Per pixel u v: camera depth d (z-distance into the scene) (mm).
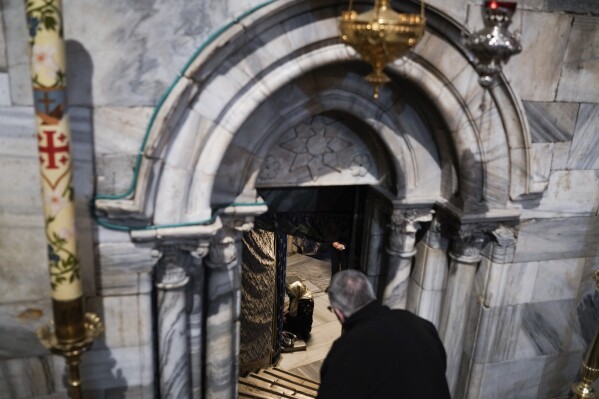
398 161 3691
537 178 3629
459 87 3283
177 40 2752
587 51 3381
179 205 3029
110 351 3250
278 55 2955
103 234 2973
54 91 2318
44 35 2246
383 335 2359
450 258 4020
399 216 3850
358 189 4293
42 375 3262
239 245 3529
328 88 3340
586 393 3684
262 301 5766
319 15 2934
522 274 3906
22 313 3096
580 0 3252
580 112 3529
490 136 3453
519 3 3188
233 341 3752
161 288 3215
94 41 2666
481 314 3979
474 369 4125
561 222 3814
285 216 4266
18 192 2848
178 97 2770
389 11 2154
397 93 3480
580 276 4027
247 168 3340
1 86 2643
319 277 9172
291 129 3604
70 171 2475
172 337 3330
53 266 2557
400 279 4098
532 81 3375
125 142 2854
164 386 3455
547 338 4160
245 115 3012
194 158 2998
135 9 2664
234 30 2748
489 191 3590
